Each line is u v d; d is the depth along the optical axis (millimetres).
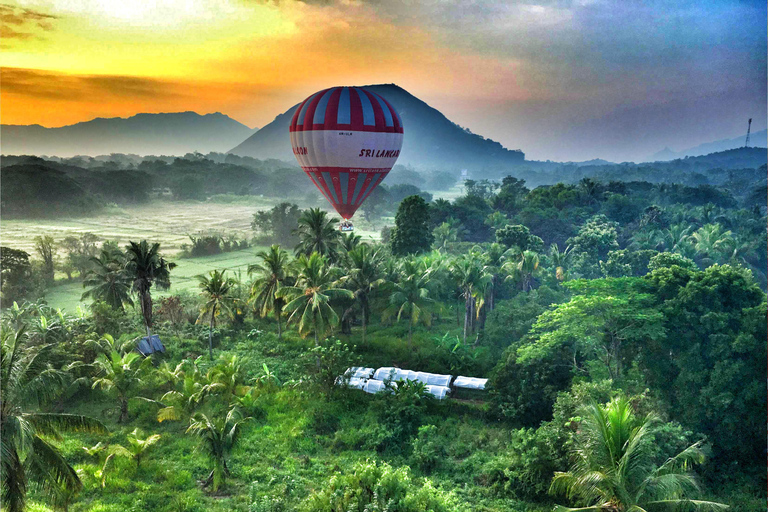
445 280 59250
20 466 20219
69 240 109562
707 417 29391
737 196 190625
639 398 28938
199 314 57625
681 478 18734
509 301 51094
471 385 39469
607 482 19125
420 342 50125
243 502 26422
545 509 26641
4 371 20000
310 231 64688
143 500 26078
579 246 82750
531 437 28797
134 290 47469
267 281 52938
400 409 34969
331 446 32719
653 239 89562
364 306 50719
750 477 28094
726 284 33094
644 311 32438
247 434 33500
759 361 29078
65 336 41500
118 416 35094
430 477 29484
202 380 37750
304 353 46281
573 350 36094
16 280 77375
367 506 23375
